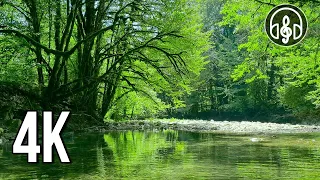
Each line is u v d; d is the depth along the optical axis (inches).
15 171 202.4
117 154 275.9
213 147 322.3
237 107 1769.2
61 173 195.5
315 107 1228.5
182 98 1785.2
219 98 1945.1
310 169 205.0
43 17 645.9
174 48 741.3
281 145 338.3
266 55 593.6
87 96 710.5
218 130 606.5
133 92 1015.6
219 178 179.3
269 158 248.7
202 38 842.2
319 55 581.6
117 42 709.3
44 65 585.3
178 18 709.3
